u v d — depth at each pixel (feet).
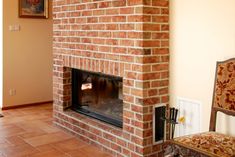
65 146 11.80
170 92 10.28
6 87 17.34
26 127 14.06
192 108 9.61
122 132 10.68
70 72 13.82
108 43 10.90
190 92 9.64
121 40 10.30
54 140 12.42
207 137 7.86
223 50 8.63
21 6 17.39
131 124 10.21
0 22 17.17
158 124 10.18
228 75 8.27
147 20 9.53
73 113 13.32
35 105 18.47
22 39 17.70
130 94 10.16
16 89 17.72
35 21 18.07
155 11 9.70
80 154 11.05
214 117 8.55
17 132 13.33
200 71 9.29
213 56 8.90
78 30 12.41
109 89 12.21
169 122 9.60
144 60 9.60
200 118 9.37
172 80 10.18
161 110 10.19
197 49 9.32
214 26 8.80
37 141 12.27
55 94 14.21
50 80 18.99
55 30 13.94
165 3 9.91
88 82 13.26
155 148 10.12
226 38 8.54
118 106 11.76
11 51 17.39
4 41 17.10
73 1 12.54
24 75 17.95
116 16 10.41
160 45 9.94
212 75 8.95
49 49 18.75
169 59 10.21
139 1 9.46
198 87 9.38
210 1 8.84
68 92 13.83
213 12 8.79
